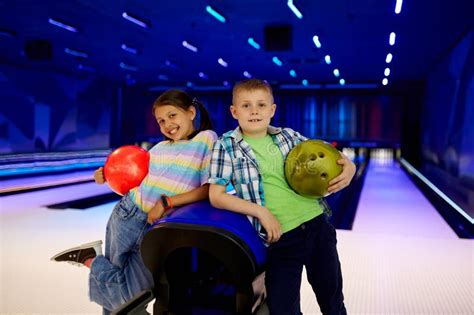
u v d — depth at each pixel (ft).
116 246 4.79
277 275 4.07
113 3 17.87
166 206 4.22
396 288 8.32
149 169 4.69
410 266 9.70
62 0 17.61
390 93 43.70
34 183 23.32
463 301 7.72
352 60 31.17
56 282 8.41
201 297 4.02
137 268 4.72
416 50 27.22
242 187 4.04
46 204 17.57
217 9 18.49
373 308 7.36
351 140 45.44
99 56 31.14
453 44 25.26
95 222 14.12
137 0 17.34
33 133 36.35
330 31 22.24
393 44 25.22
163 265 3.62
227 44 26.00
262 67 35.32
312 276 4.51
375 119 44.57
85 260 5.20
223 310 3.96
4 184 22.61
